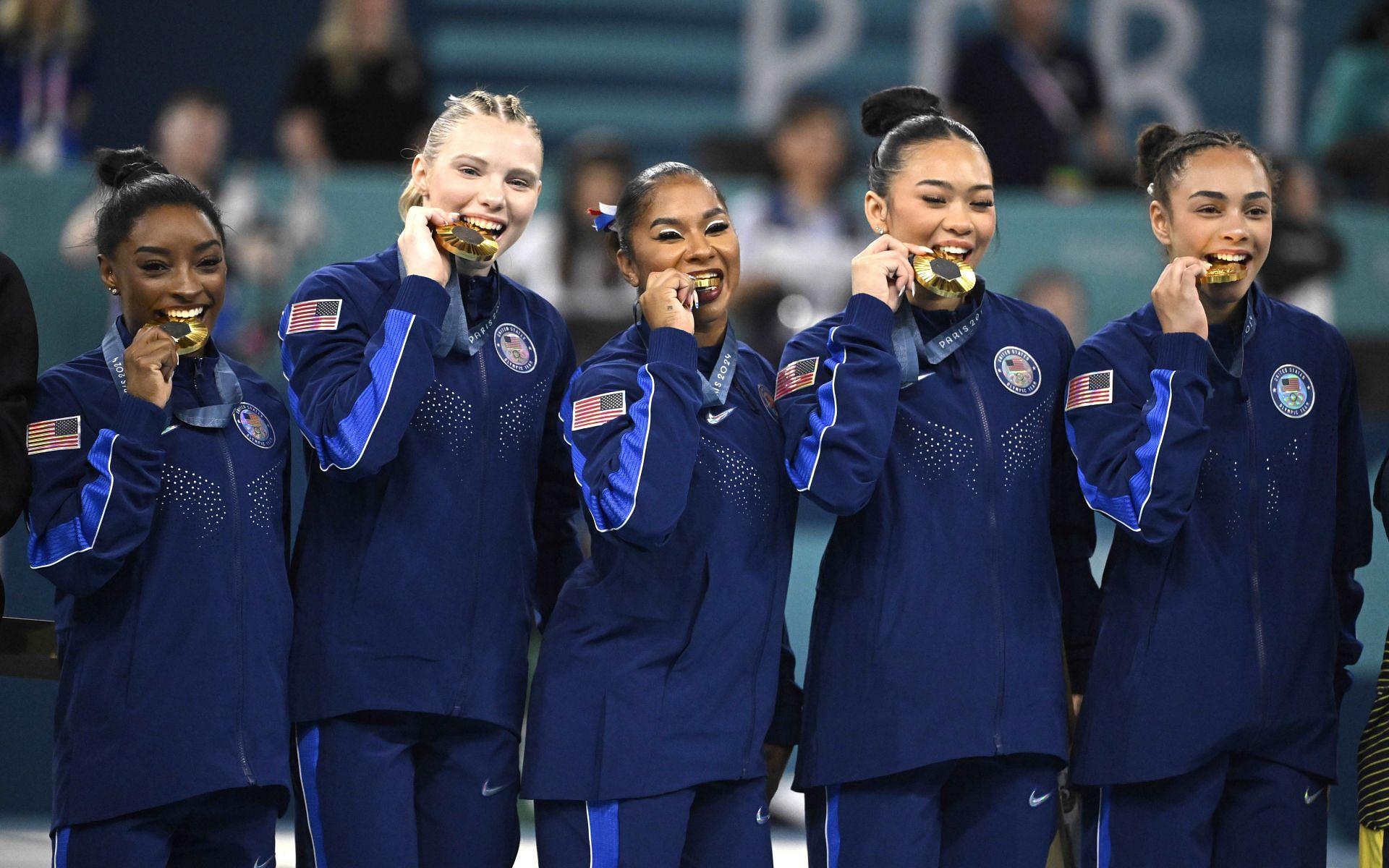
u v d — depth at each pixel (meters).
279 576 11.94
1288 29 32.41
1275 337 12.62
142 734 11.34
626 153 21.34
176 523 11.62
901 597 11.87
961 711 11.71
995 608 11.90
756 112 31.59
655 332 11.67
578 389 12.01
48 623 13.09
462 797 12.15
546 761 11.72
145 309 11.84
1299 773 12.33
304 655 11.99
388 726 11.93
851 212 22.50
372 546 11.91
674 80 31.41
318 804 11.88
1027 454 12.25
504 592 12.21
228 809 11.70
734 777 11.80
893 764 11.70
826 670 12.12
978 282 12.52
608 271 20.84
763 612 12.02
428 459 12.01
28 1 23.88
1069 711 13.11
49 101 24.17
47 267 19.77
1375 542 20.39
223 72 30.47
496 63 30.94
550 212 21.64
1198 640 12.08
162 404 11.43
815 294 21.95
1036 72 26.25
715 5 31.48
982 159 12.38
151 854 11.43
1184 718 12.01
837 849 12.01
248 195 20.78
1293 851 12.25
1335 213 22.98
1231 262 12.15
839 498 11.61
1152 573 12.23
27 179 19.69
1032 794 11.99
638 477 11.30
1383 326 22.75
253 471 11.98
